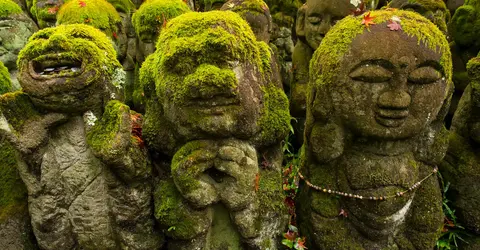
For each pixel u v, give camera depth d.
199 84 1.66
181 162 1.77
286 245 2.05
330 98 1.88
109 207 1.90
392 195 1.90
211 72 1.66
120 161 1.73
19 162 1.90
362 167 1.93
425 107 1.81
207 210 1.87
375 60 1.73
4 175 2.12
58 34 1.79
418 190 2.07
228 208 1.87
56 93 1.76
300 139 3.49
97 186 1.88
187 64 1.73
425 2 3.39
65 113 1.86
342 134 1.95
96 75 1.82
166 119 1.85
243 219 1.88
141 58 3.68
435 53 1.75
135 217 1.91
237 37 1.78
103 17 3.60
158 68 1.83
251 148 1.91
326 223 2.03
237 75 1.76
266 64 1.99
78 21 3.45
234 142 1.84
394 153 1.93
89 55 1.81
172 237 1.91
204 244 1.92
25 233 2.07
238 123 1.79
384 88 1.77
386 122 1.79
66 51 1.78
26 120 1.83
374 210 1.93
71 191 1.90
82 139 1.88
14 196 2.10
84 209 1.90
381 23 1.76
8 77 2.55
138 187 1.90
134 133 1.99
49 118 1.85
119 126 1.73
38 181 1.91
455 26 3.35
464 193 2.37
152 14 3.42
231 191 1.82
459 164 2.38
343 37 1.81
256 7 3.44
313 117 2.02
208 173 1.85
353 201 1.98
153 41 3.49
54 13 4.38
